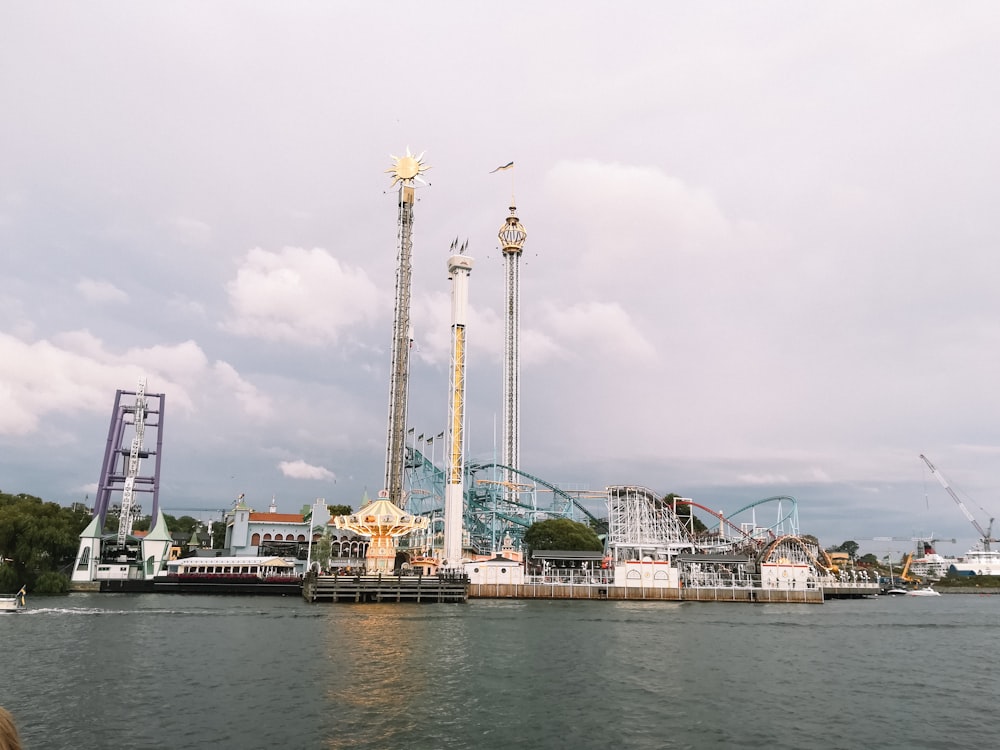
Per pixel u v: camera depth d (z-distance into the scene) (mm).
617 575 169875
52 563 162750
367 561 167500
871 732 49500
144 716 50438
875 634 107375
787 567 177500
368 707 53688
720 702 57688
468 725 49312
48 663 69375
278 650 78688
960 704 58562
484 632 97438
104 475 197500
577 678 66188
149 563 173250
